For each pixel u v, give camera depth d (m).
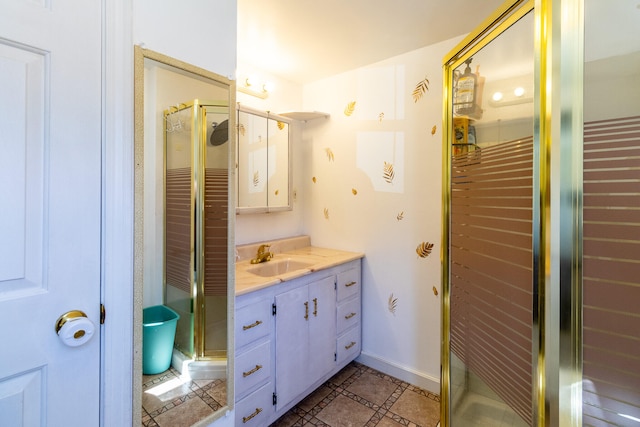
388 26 1.68
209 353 1.12
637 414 0.77
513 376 1.06
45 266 0.74
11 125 0.69
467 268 1.35
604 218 0.80
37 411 0.74
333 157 2.39
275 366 1.57
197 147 1.07
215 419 1.13
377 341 2.19
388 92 2.09
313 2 1.47
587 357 0.84
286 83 2.41
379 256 2.17
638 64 0.76
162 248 1.00
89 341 0.82
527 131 0.98
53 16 0.74
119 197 0.87
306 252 2.29
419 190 1.97
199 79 1.06
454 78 1.42
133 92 0.89
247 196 2.12
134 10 0.88
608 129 0.80
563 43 0.84
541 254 0.88
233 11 1.16
